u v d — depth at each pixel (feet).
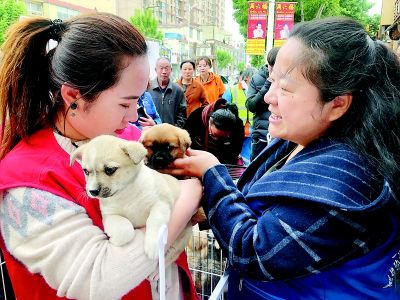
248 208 4.57
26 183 3.99
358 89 3.98
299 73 4.03
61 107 4.67
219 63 227.61
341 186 3.69
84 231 3.96
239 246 4.23
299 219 3.80
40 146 4.42
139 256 4.04
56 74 4.44
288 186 3.99
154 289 4.67
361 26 4.26
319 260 3.75
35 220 3.86
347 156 3.89
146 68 4.62
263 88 18.04
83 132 4.70
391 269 3.96
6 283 5.82
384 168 3.78
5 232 4.03
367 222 3.67
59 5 119.85
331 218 3.65
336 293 3.92
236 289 4.84
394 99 4.02
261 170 5.62
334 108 4.11
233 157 13.47
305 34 4.13
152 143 6.34
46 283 4.06
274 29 57.31
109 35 4.31
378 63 4.04
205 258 7.91
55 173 4.17
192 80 25.13
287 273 3.91
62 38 4.46
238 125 13.39
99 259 3.88
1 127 4.75
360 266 3.83
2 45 4.74
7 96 4.58
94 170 4.30
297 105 4.12
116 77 4.32
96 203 4.50
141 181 4.55
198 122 13.48
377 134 3.93
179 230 4.60
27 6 107.04
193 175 5.33
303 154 4.33
